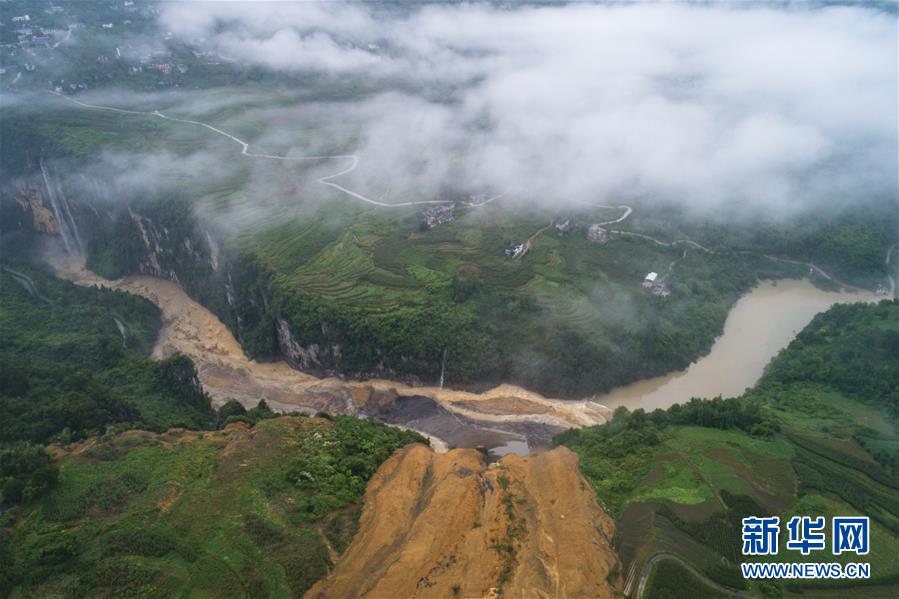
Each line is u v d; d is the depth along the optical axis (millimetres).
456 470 104062
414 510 96062
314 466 102500
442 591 80625
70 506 92625
